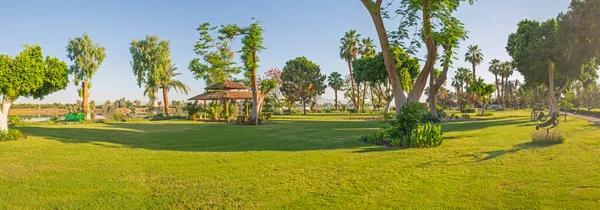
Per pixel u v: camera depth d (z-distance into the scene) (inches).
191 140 535.8
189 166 309.3
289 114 1919.3
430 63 774.5
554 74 1067.3
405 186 230.1
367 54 2076.8
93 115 1321.4
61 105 1990.7
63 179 262.8
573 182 224.2
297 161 323.9
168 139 552.7
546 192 206.2
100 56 1456.7
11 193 225.3
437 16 666.8
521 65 1066.7
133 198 214.5
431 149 378.3
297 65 2669.8
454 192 214.1
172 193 224.2
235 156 358.0
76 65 1412.4
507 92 3499.0
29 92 573.6
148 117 1365.7
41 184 247.9
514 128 640.4
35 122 976.3
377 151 376.5
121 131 712.4
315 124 934.4
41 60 567.2
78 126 868.6
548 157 305.3
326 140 510.0
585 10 708.7
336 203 199.0
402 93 791.1
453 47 734.5
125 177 268.2
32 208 196.9
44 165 318.7
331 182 244.5
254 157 349.7
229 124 972.6
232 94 1259.2
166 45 1829.5
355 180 248.4
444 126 771.4
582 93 1756.9
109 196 218.8
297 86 2645.2
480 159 311.4
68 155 377.4
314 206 195.0
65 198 214.8
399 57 1318.9
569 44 773.3
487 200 197.0
